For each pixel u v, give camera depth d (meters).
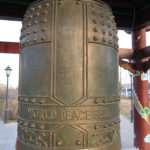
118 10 4.98
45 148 1.90
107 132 2.08
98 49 2.14
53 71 1.98
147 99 5.66
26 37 2.29
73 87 1.96
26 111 2.12
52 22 2.07
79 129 1.91
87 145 1.91
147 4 4.45
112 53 2.37
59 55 2.01
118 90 2.50
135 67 5.65
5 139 9.30
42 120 1.96
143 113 5.59
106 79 2.18
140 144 5.53
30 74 2.14
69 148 1.87
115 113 2.29
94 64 2.07
